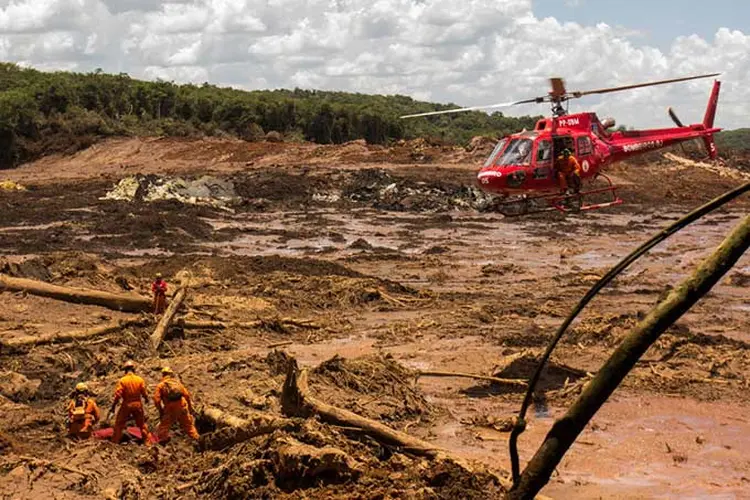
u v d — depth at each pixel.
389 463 10.15
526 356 16.30
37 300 20.30
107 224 41.56
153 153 87.50
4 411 12.67
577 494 10.48
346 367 14.52
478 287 28.12
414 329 20.58
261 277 26.72
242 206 53.44
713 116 25.39
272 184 57.62
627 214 51.81
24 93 101.94
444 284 28.92
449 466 9.92
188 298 22.67
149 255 34.66
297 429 10.74
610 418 13.62
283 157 78.94
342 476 9.52
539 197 21.89
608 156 22.64
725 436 12.75
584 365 16.69
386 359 15.55
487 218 49.94
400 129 126.81
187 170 71.81
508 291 27.36
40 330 18.22
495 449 12.11
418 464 10.12
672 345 17.64
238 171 67.12
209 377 14.88
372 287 24.88
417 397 14.07
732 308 23.91
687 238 41.84
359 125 124.38
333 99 192.50
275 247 38.22
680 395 14.79
